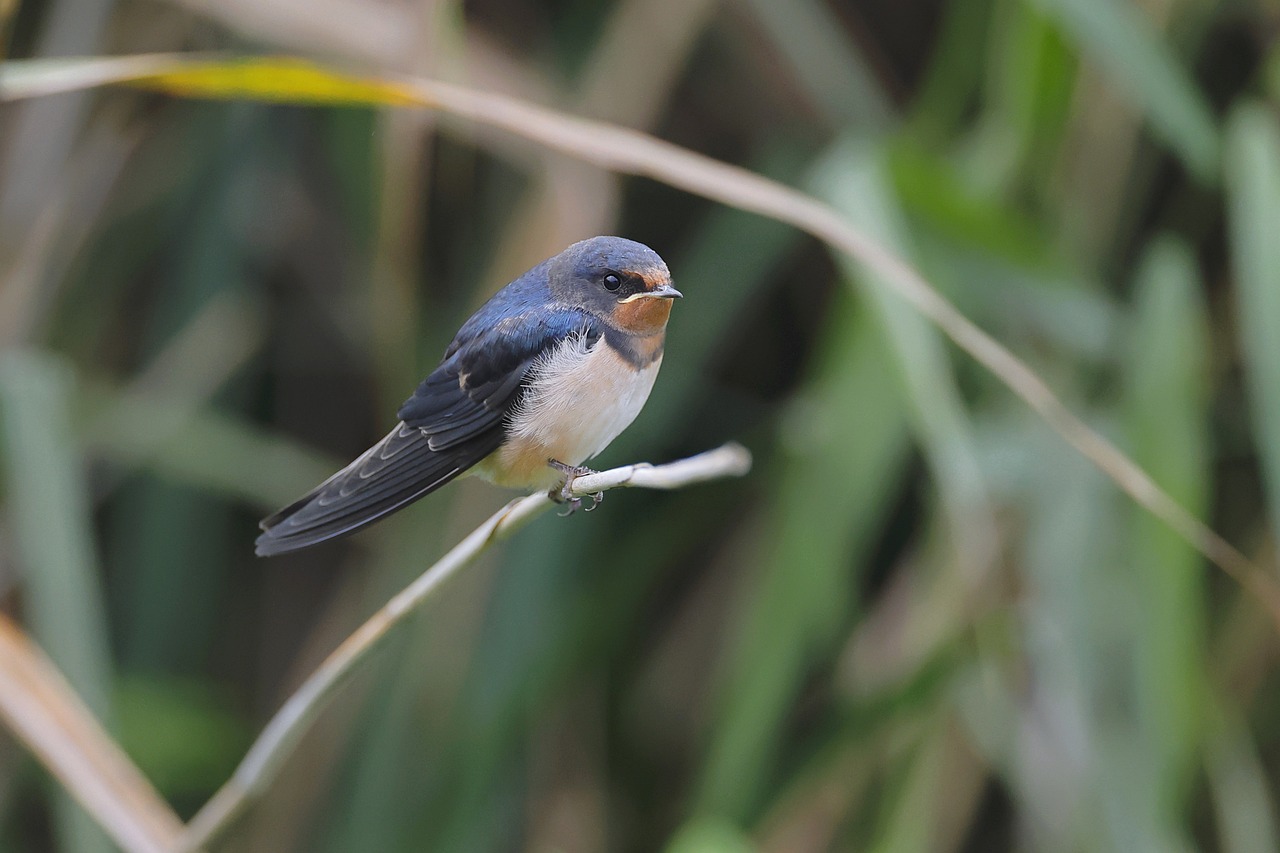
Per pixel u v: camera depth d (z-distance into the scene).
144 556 7.23
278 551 6.97
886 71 7.27
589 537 7.20
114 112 7.20
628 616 7.18
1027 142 7.12
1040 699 7.12
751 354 7.29
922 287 6.97
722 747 7.12
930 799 7.14
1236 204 7.07
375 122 7.16
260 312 7.25
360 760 7.19
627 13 7.17
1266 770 7.20
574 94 7.18
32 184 7.16
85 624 7.06
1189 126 7.09
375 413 7.29
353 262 7.24
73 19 7.17
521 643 7.16
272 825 7.22
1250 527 7.19
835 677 7.18
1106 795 7.08
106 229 7.23
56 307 7.22
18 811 7.29
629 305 7.01
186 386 7.23
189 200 7.23
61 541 7.06
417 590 6.92
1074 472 7.11
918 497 7.25
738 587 7.21
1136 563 7.08
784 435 7.16
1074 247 7.15
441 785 7.16
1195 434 7.08
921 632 7.14
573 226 7.13
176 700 7.21
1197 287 7.13
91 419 7.19
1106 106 7.14
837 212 7.06
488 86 7.15
